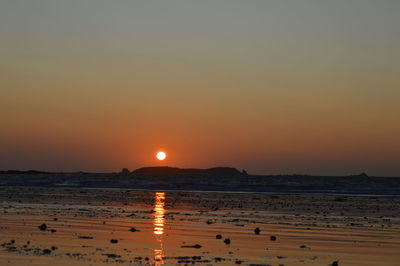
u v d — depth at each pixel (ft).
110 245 70.90
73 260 58.70
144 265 56.24
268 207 156.35
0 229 88.53
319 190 323.16
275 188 352.28
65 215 118.32
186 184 409.08
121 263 57.16
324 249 70.44
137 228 93.04
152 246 70.49
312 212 137.69
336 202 189.37
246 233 87.45
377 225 102.99
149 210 138.31
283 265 58.34
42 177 495.00
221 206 158.92
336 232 89.97
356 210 147.33
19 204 156.46
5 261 57.93
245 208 150.51
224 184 411.13
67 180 448.65
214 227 95.91
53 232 85.15
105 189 307.78
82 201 177.78
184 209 144.05
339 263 60.59
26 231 86.12
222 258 61.98
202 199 199.93
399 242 77.82
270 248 70.69
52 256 61.21
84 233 84.48
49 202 169.37
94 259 59.41
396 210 149.48
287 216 122.83
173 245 71.72
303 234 86.79
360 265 59.62
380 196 250.37
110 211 132.67
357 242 77.46
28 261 57.98
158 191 287.07
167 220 108.58
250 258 62.54
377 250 69.97
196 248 69.41
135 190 299.79
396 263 60.85
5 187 320.29
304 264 59.31
